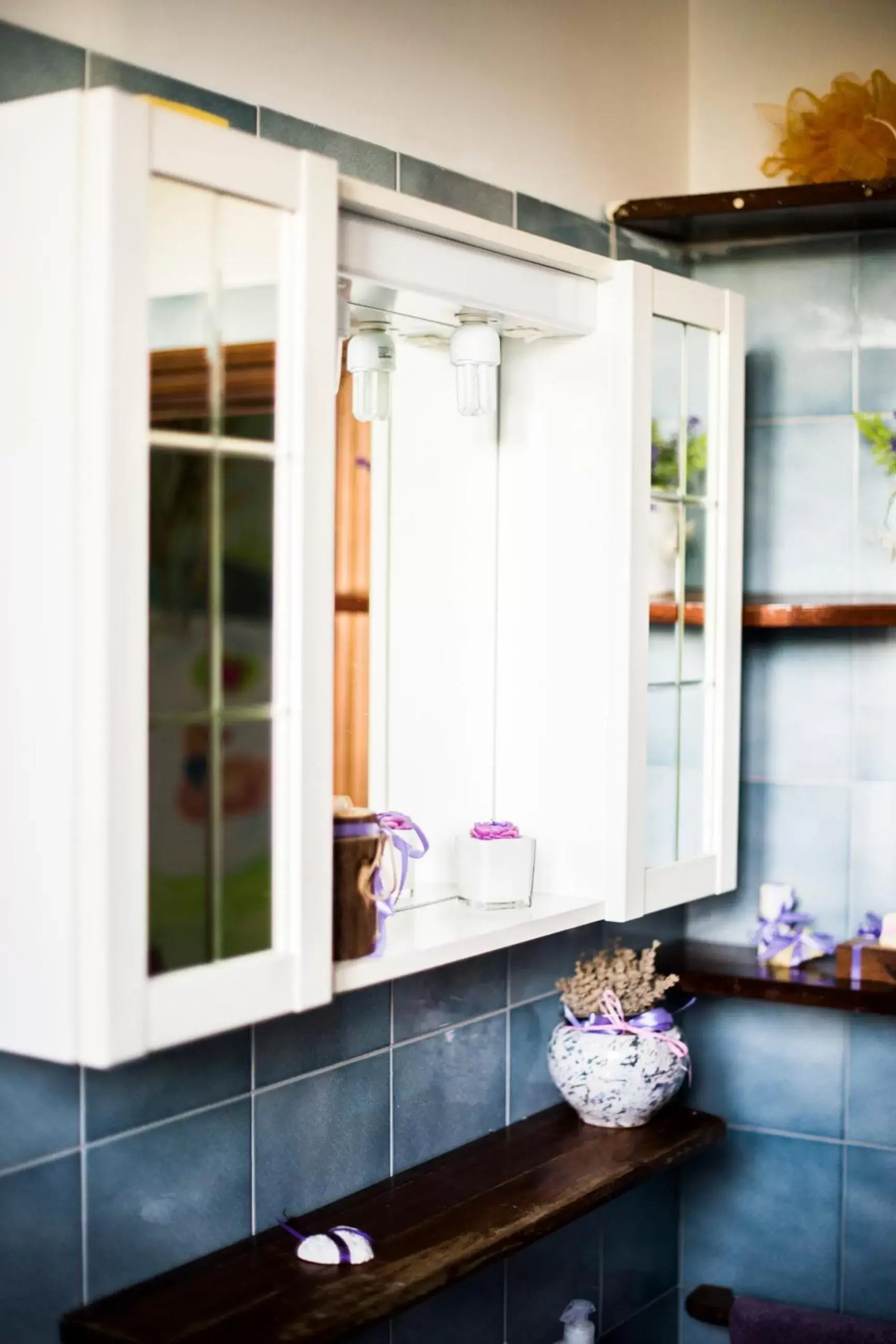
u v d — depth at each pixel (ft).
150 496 4.06
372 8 5.68
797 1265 7.61
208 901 4.28
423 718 6.17
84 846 3.98
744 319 6.93
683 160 7.73
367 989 5.81
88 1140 4.70
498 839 6.06
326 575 4.57
